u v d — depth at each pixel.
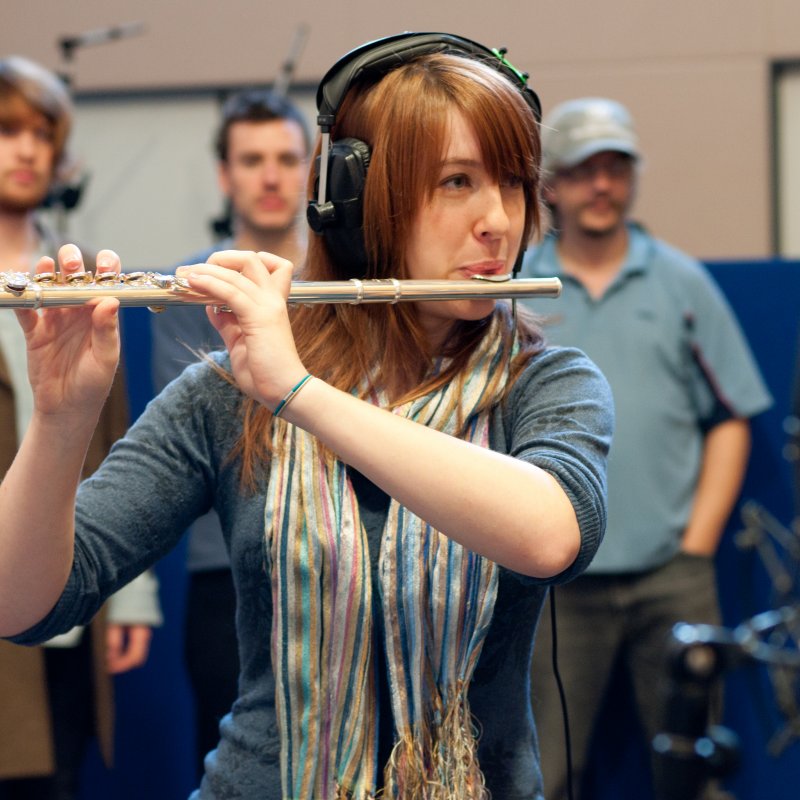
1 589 1.65
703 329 3.94
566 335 3.89
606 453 1.69
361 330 1.85
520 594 1.74
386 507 1.75
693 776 3.32
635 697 3.86
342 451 1.53
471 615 1.70
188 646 3.58
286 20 6.61
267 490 1.75
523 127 1.74
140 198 6.77
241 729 1.76
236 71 6.67
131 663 3.74
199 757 3.55
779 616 3.70
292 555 1.70
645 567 3.79
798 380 3.79
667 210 6.33
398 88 1.74
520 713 1.77
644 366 3.86
